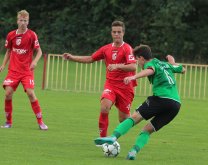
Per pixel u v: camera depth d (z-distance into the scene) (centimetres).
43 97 4294
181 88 5488
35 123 2997
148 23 8194
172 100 2073
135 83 2438
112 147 2131
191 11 8056
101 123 2391
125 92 2405
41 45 8388
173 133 2880
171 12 7838
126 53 2366
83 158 2094
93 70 6506
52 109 3622
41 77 5859
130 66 2328
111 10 8381
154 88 2094
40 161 2011
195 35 8000
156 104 2067
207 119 3534
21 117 3194
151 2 8125
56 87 5056
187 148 2442
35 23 8712
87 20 8538
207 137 2803
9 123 2811
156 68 2075
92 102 4128
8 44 2761
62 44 8469
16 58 2753
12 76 2758
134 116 2088
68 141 2470
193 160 2162
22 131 2694
